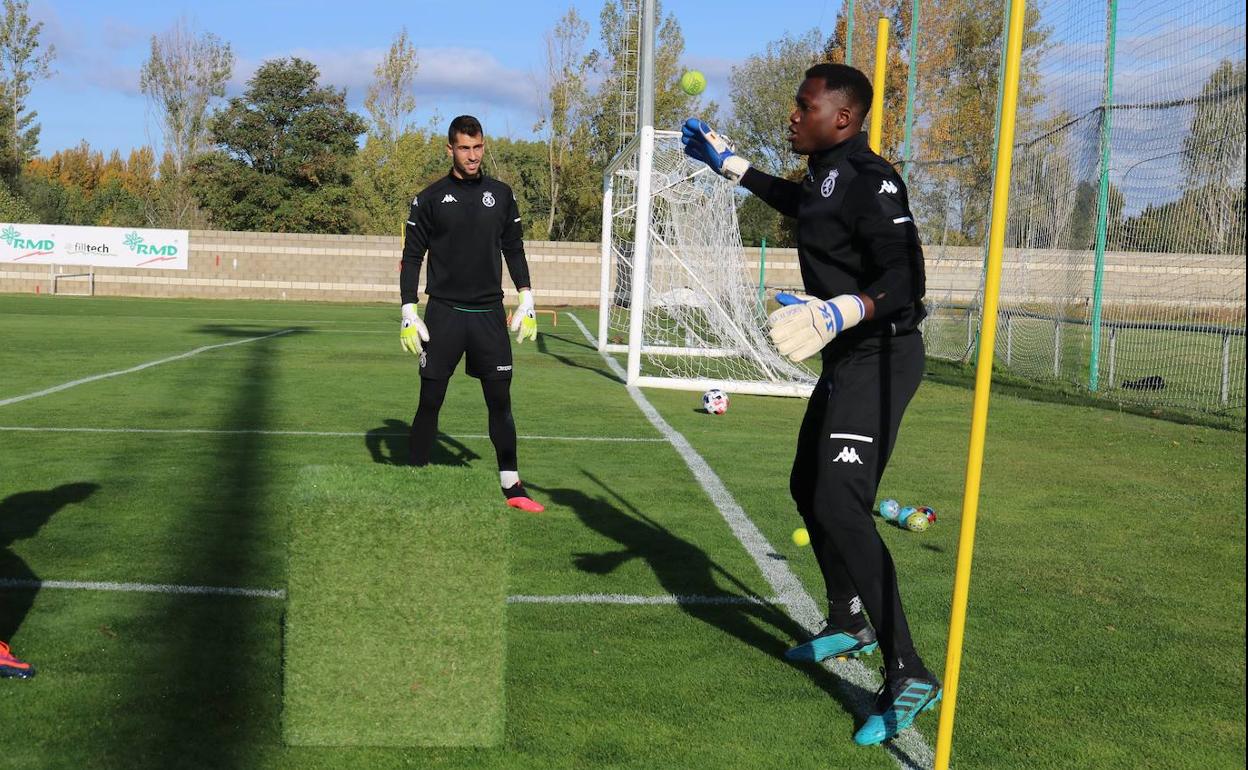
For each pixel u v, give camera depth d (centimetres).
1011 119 255
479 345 586
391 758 291
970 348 1636
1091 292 1280
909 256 304
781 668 368
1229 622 427
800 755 302
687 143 412
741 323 1477
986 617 427
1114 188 1216
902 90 2303
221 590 433
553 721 318
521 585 452
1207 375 1460
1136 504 647
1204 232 1103
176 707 320
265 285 3347
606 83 4466
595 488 657
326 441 795
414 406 1003
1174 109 1105
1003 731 321
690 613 422
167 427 844
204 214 5119
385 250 3381
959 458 804
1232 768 300
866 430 321
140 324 2019
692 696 341
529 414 986
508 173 5538
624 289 2262
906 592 458
